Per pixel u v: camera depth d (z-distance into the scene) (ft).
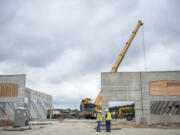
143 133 47.60
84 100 194.08
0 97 98.32
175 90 87.97
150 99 88.33
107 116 51.57
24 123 66.54
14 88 98.68
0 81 99.96
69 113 196.65
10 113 102.47
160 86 88.99
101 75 92.43
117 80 91.25
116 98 89.71
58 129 59.52
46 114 157.89
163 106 91.09
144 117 87.10
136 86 90.07
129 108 150.10
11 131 52.65
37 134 45.03
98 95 197.67
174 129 62.85
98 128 52.03
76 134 44.83
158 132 50.70
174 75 89.10
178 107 88.99
